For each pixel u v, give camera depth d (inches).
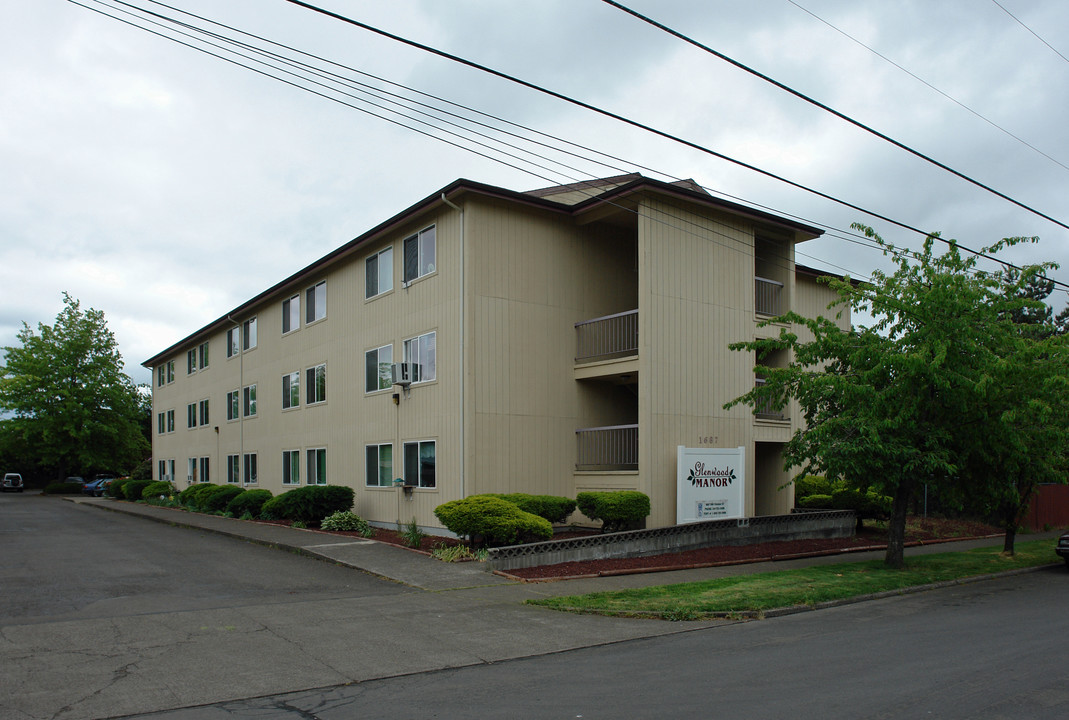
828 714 244.7
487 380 705.0
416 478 763.4
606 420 784.9
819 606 458.3
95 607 429.7
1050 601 481.4
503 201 727.1
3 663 316.2
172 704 268.2
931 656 325.1
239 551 679.7
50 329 2242.9
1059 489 1024.2
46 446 2202.3
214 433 1368.1
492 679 299.7
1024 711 246.2
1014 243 569.9
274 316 1132.5
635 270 825.5
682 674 300.7
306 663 321.7
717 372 756.0
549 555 573.3
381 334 841.5
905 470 554.6
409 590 487.5
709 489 718.5
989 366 542.3
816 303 1032.2
